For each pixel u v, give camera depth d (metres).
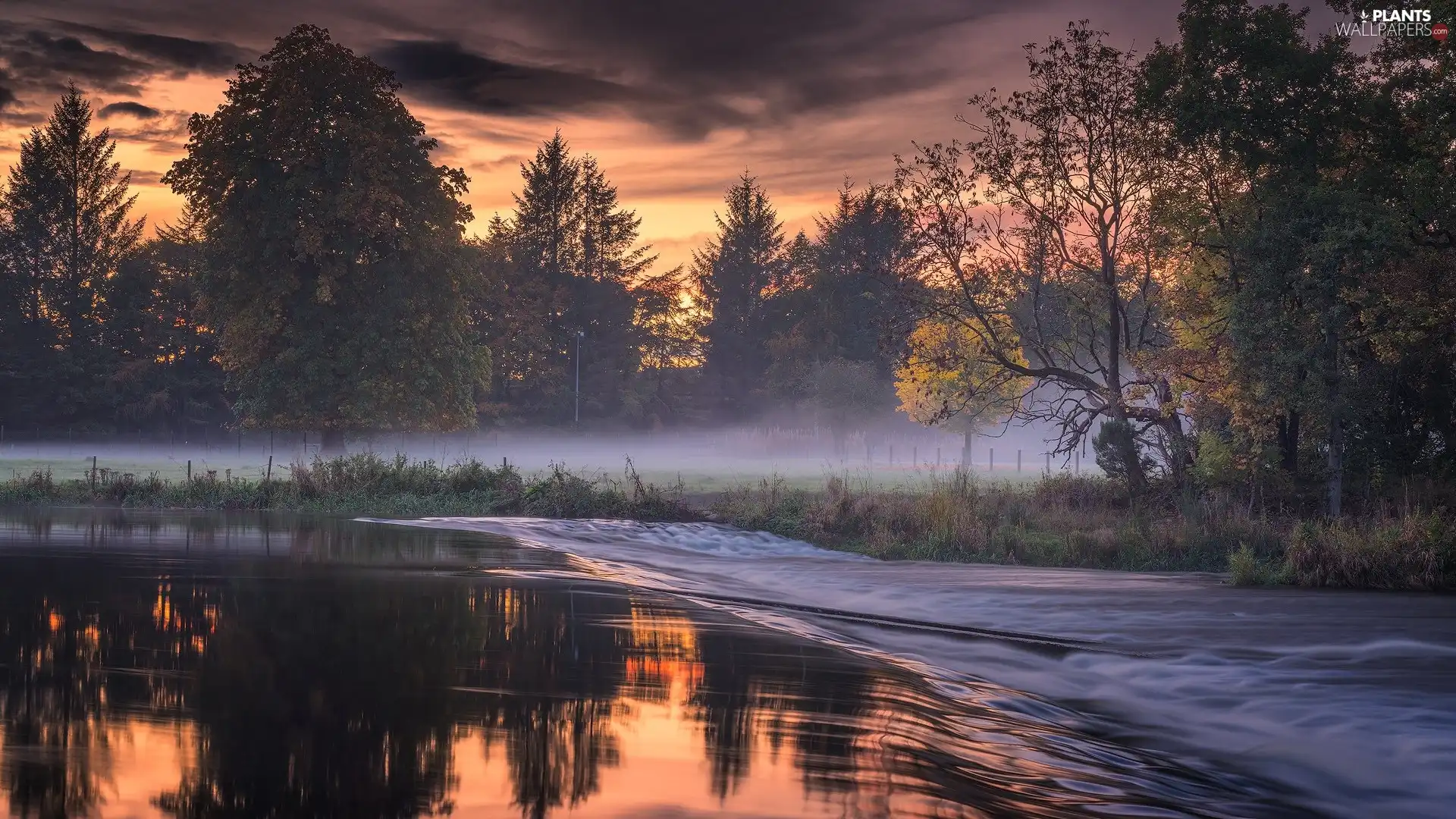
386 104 53.47
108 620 10.55
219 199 51.94
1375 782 7.46
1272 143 29.89
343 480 34.53
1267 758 7.98
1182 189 31.27
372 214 51.28
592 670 9.13
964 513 26.23
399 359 51.69
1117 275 33.81
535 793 5.43
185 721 6.55
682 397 122.75
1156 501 30.84
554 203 114.88
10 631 9.71
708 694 8.41
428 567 17.03
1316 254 26.72
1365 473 29.78
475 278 56.59
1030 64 32.22
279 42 51.50
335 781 5.46
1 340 90.69
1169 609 15.87
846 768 6.31
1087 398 35.53
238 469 52.47
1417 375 30.06
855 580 19.20
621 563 20.27
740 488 35.72
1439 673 11.22
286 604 12.16
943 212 34.19
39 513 27.89
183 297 91.88
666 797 5.50
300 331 51.81
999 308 35.22
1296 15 29.58
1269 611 15.75
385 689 7.78
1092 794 6.50
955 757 7.00
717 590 16.81
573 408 109.69
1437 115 27.36
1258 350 27.48
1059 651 12.38
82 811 4.82
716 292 127.75
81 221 96.94
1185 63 30.16
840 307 113.38
